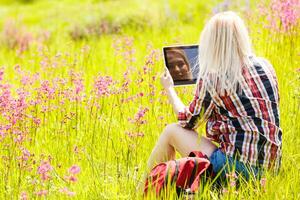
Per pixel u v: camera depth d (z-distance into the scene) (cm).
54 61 1183
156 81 1008
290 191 668
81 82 918
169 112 880
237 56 682
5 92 814
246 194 657
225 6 1523
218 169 677
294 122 830
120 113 889
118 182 697
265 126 675
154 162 721
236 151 677
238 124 679
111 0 2455
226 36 679
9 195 681
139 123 767
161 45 1459
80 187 691
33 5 3155
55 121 889
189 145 699
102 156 793
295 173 699
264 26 1142
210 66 683
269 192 652
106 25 1891
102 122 852
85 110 891
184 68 749
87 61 1227
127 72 879
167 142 716
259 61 696
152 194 648
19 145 774
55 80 902
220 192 655
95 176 718
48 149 809
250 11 1348
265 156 673
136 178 707
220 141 691
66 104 901
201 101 688
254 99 676
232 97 677
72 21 2245
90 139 829
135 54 1361
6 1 3441
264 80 686
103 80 835
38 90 873
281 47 1105
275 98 689
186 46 753
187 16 1903
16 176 722
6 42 1947
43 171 634
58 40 1920
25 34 1986
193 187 648
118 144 807
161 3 2225
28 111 902
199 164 660
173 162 662
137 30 1838
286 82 954
